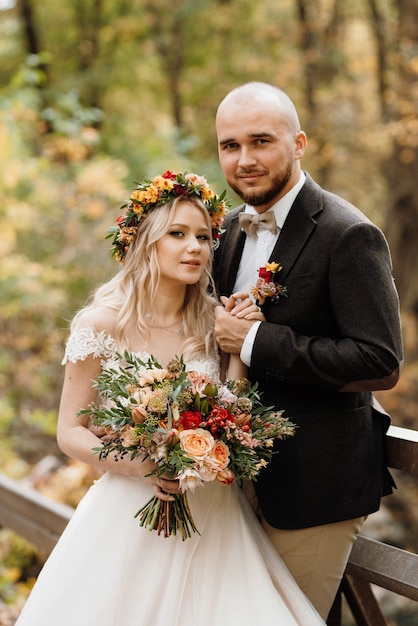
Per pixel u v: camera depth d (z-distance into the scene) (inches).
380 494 98.1
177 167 386.9
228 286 104.6
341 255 91.3
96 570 91.7
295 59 514.3
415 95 412.8
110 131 509.0
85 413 86.8
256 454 86.8
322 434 95.3
